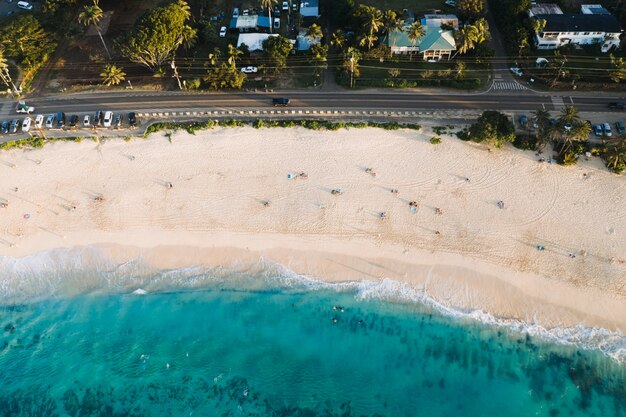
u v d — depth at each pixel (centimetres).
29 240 10706
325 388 8931
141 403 8869
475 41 13138
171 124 12469
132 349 9469
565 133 10850
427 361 9138
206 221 10800
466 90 12900
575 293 9588
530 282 9750
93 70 13862
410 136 11962
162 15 12725
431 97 12769
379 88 13062
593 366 8881
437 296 9725
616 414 8469
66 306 10000
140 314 9850
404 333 9412
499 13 14400
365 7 13862
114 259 10425
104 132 12431
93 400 8931
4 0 15975
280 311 9762
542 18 13588
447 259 10100
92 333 9688
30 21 14262
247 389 8938
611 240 10169
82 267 10375
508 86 12925
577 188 10919
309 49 13475
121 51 13012
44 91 13388
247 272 10175
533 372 8912
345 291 9881
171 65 13262
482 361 9075
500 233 10375
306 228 10619
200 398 8881
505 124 11500
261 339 9494
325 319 9631
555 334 9212
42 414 8850
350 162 11569
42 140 12212
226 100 12962
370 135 12038
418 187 11100
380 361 9188
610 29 13225
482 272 9906
